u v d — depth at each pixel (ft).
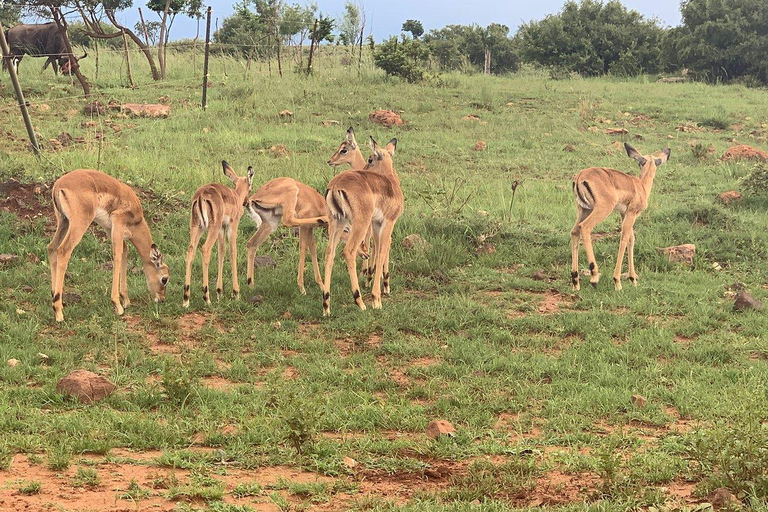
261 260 40.93
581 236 41.73
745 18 121.80
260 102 77.36
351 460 20.97
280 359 29.78
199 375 28.12
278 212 36.81
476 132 71.77
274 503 18.16
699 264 42.37
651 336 32.45
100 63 92.73
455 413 25.20
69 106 71.82
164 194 46.11
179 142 61.72
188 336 32.01
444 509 17.81
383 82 91.04
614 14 136.56
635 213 39.73
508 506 18.33
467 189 54.44
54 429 21.86
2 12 99.30
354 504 18.31
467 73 119.75
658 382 28.25
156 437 21.97
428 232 44.80
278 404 24.54
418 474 20.62
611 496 19.07
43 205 42.98
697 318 34.94
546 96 88.84
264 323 33.50
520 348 31.94
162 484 18.75
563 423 24.52
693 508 17.67
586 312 35.60
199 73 90.74
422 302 36.68
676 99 90.68
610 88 99.04
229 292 36.96
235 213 36.01
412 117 76.02
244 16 110.93
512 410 25.85
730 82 120.57
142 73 90.63
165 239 42.29
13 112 67.77
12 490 17.69
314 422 22.21
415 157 63.00
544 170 61.26
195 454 20.92
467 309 35.45
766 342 32.01
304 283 38.83
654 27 137.18
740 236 45.24
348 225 38.68
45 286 35.40
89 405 24.44
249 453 21.30
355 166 43.19
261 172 52.75
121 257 33.83
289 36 110.73
